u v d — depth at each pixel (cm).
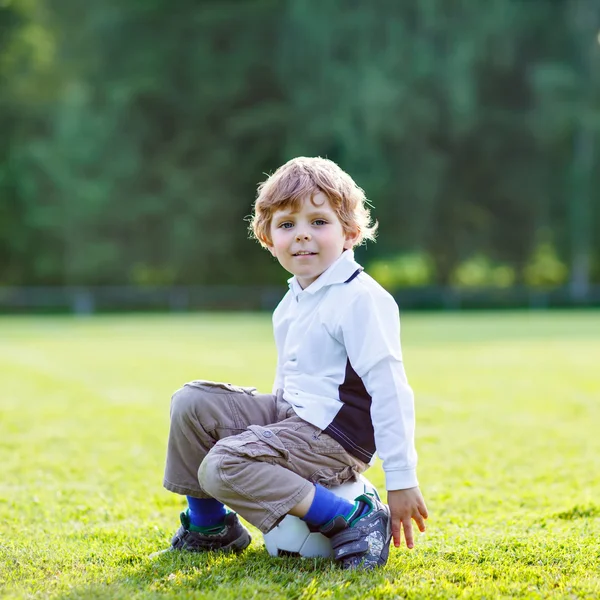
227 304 3138
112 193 3003
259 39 3056
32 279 3262
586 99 2931
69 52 3052
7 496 449
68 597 274
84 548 342
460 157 3130
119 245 3120
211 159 3094
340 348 322
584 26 2962
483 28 2823
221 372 1041
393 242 3062
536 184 3130
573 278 3244
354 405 319
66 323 2272
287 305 350
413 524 384
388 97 2705
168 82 3045
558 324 2045
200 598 269
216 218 3138
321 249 329
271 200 335
